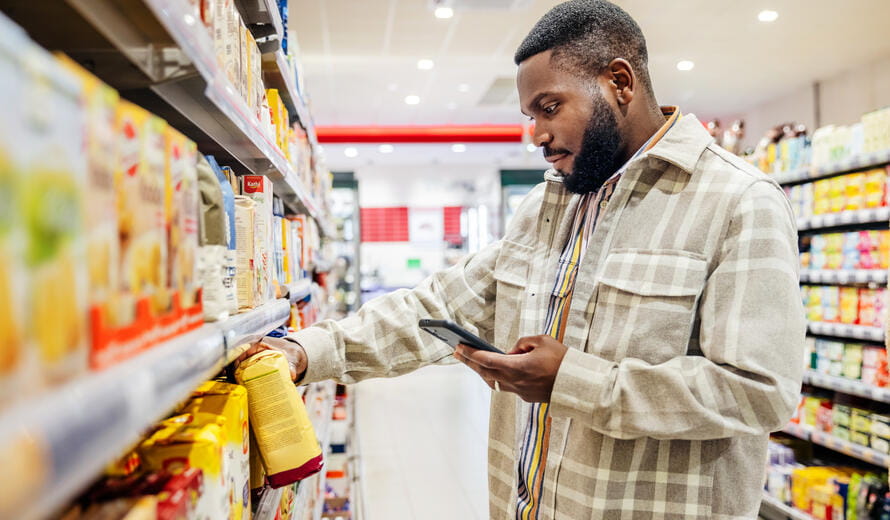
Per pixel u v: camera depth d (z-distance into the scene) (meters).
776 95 8.52
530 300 1.46
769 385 1.06
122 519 0.59
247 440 1.07
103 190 0.52
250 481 1.17
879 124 3.32
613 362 1.15
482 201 14.12
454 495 4.12
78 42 0.75
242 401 1.03
